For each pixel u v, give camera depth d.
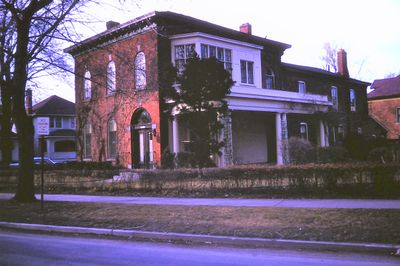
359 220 9.91
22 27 15.46
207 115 19.39
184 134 24.88
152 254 8.35
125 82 20.12
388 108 52.91
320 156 22.05
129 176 18.12
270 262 7.52
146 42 24.80
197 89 19.27
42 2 15.14
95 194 18.11
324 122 32.31
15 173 24.02
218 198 15.05
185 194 16.31
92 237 10.41
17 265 7.52
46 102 51.31
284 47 33.44
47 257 8.14
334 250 8.29
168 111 21.52
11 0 15.53
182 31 25.75
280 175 14.86
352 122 41.22
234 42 27.58
